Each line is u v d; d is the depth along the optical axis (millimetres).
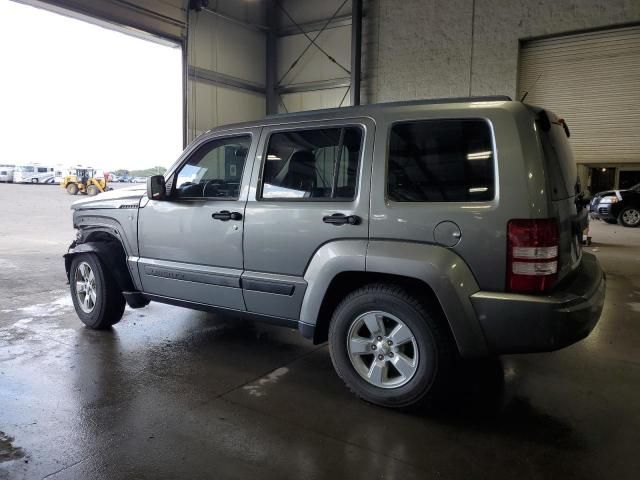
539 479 2381
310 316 3283
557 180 2885
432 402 2961
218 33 12414
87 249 4500
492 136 2756
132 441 2689
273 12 13656
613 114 10031
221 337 4508
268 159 3592
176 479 2359
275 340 4438
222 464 2482
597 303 2881
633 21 9273
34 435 2742
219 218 3701
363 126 3176
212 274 3762
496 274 2697
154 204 4133
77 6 8656
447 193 2850
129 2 9578
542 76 10484
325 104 13102
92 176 30172
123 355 4020
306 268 3312
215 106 12539
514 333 2674
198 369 3742
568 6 9766
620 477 2400
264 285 3482
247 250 3580
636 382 3531
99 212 4586
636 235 12023
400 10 11570
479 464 2504
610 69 9859
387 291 3012
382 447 2656
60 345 4250
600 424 2924
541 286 2639
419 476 2398
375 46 12016
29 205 21750
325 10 12812
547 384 3496
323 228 3205
